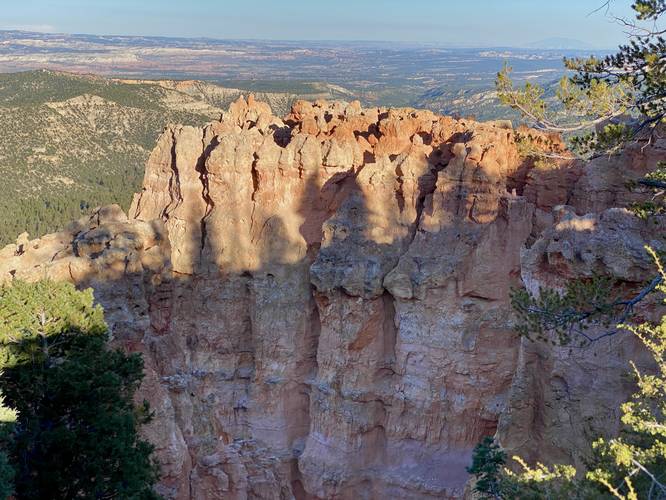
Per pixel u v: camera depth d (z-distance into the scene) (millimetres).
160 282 30859
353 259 32781
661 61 20234
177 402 30641
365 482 33281
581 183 31156
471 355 31375
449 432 32312
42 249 30469
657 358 15930
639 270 23969
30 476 19672
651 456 13297
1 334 20250
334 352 33281
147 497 21094
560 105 23625
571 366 25203
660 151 28922
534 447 26734
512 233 31047
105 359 21516
